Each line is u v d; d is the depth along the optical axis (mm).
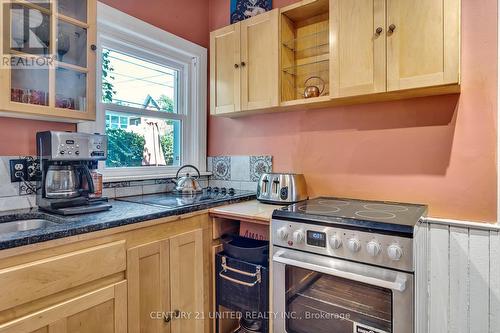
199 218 1663
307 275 1382
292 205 1606
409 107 1637
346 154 1857
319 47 1922
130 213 1392
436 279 1530
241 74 1989
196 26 2420
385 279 1129
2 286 925
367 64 1486
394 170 1688
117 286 1245
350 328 1268
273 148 2164
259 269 1569
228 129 2408
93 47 1545
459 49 1281
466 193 1476
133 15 1963
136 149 2127
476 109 1444
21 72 1329
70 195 1464
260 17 1912
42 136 1419
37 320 1000
